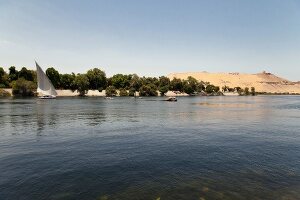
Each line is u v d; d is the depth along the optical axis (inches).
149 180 750.5
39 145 1187.9
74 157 983.0
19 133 1505.9
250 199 635.5
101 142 1258.0
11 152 1055.0
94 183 726.5
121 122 2031.3
